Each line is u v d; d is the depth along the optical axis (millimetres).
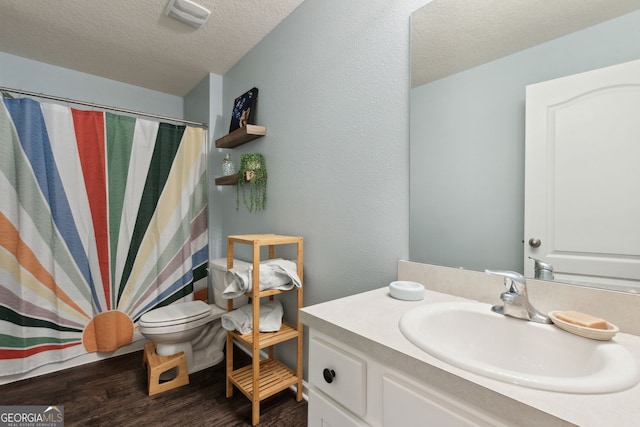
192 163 2381
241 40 1997
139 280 2168
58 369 1889
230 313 1604
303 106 1622
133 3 1644
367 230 1281
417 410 561
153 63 2326
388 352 604
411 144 1113
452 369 515
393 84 1178
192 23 1798
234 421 1402
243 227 2225
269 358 1765
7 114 1741
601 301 719
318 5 1523
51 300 1870
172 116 2977
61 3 1641
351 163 1352
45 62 2324
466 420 493
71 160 1942
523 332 725
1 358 1720
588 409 408
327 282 1483
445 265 1021
